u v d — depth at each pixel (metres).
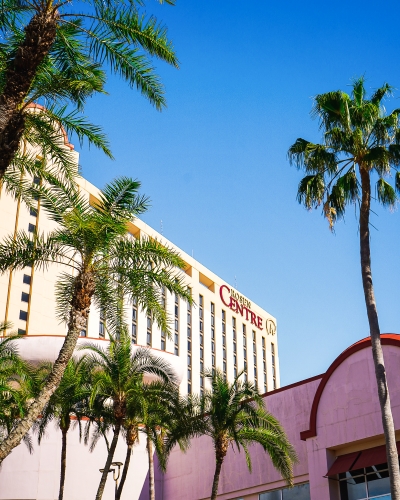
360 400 33.22
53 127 21.47
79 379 35.47
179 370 55.09
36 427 41.03
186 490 44.00
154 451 47.66
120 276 23.94
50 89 20.02
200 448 44.06
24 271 80.75
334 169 28.03
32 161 22.19
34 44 17.58
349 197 27.94
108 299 24.61
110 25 19.67
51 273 82.81
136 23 19.58
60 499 37.56
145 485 46.78
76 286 22.12
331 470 33.25
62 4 18.22
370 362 33.41
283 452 32.81
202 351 107.25
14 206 80.94
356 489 32.50
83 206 22.88
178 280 23.75
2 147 17.17
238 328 118.12
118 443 47.75
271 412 39.56
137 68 20.16
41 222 82.50
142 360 34.81
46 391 20.72
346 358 34.62
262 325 126.12
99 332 87.69
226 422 33.06
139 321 95.19
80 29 20.03
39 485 44.72
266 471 38.84
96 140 21.30
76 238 22.45
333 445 33.53
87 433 38.78
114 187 22.95
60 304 23.72
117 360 33.28
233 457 41.31
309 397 38.00
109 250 23.28
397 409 31.45
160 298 24.31
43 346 51.03
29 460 45.22
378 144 27.48
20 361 32.91
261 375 120.62
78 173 22.34
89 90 20.66
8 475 44.59
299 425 37.84
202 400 34.22
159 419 36.44
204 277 115.00
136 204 23.08
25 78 17.55
